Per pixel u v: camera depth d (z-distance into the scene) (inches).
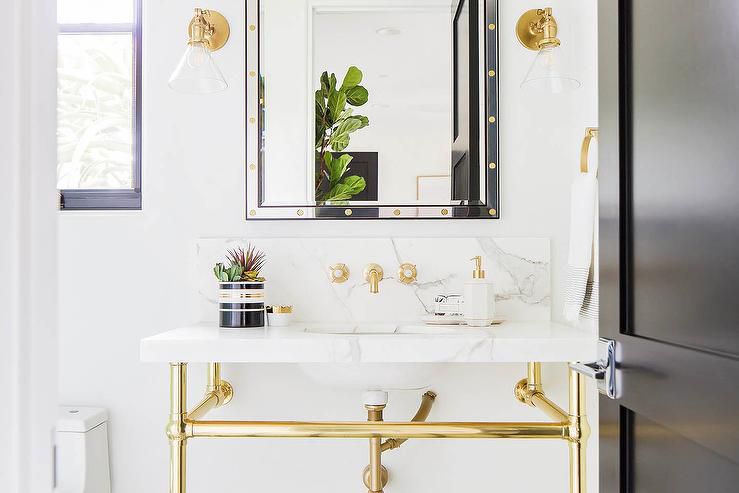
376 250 76.5
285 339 58.6
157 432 76.7
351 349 58.2
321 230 77.5
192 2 78.0
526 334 62.2
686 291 30.8
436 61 77.7
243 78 77.9
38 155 18.8
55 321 19.7
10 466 17.9
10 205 17.9
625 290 37.6
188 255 77.4
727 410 27.1
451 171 77.2
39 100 19.0
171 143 77.7
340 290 76.4
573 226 69.1
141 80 79.8
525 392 74.3
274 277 76.5
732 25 26.9
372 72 77.9
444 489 76.2
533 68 68.6
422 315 76.1
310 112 77.7
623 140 37.7
